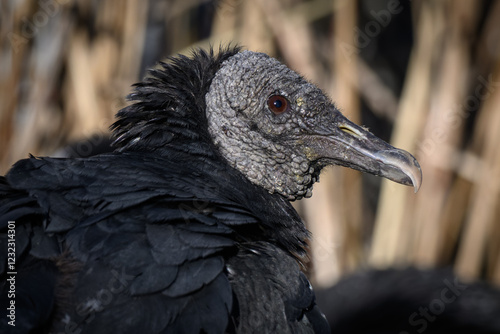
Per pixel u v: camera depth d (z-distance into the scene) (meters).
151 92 5.66
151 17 13.09
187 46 12.51
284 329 4.82
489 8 12.03
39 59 11.16
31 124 11.05
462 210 11.09
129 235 4.69
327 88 11.24
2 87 11.02
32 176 4.99
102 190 4.91
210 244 4.77
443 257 11.12
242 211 5.16
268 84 5.96
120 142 5.66
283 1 11.30
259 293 4.86
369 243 12.55
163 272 4.57
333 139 6.13
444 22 11.09
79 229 4.70
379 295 9.46
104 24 11.20
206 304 4.56
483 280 10.36
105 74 11.08
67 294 4.47
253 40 10.89
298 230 6.07
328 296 9.62
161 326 4.41
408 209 11.10
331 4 11.55
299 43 11.01
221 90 5.91
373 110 13.76
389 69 14.70
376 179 13.54
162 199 4.91
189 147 5.54
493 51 11.28
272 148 6.00
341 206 10.94
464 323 9.13
